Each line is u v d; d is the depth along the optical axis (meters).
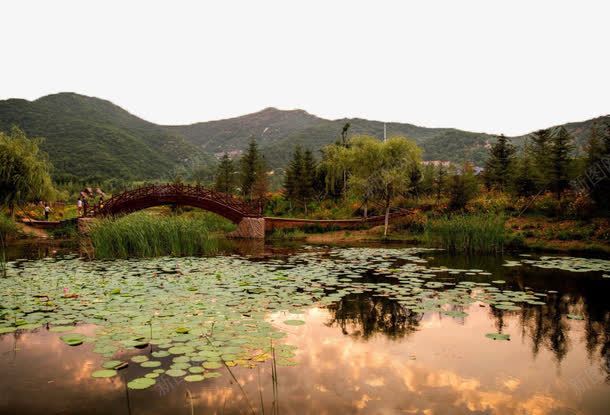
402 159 24.45
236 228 26.48
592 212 16.97
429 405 2.76
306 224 25.81
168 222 13.59
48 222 22.75
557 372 3.38
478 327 4.74
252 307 5.54
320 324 4.83
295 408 2.71
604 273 8.78
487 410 2.68
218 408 2.71
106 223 13.11
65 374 3.31
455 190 23.95
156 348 3.88
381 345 4.07
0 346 4.00
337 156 36.03
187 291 6.64
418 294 6.51
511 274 8.64
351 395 2.91
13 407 2.73
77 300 5.95
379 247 16.33
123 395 2.92
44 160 23.27
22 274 8.51
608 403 2.79
